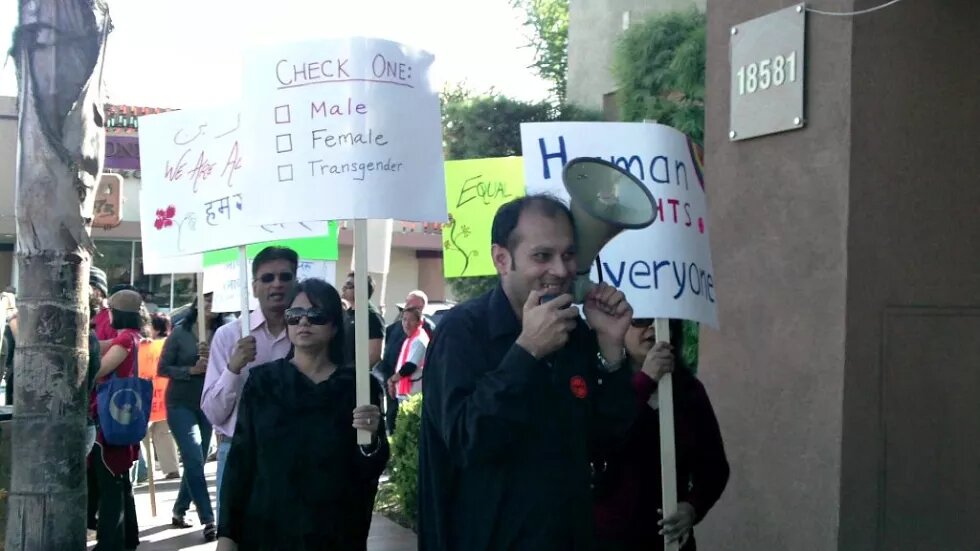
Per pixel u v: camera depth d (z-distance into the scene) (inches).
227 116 189.9
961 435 178.5
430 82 150.4
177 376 288.0
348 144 144.3
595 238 103.1
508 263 104.5
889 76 174.9
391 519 305.6
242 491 140.9
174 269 252.5
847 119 172.6
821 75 178.4
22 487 161.6
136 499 352.2
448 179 265.0
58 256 161.2
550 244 100.3
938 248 178.2
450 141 554.9
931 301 177.5
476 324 104.5
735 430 193.9
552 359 101.7
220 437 196.5
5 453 227.0
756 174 193.2
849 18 172.6
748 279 193.5
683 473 139.3
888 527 173.0
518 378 93.9
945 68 178.9
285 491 137.6
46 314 160.7
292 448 138.4
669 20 392.2
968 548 177.9
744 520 190.2
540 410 99.4
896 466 173.9
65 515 162.1
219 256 245.8
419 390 399.9
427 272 927.0
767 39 189.0
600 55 571.2
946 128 178.9
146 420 248.5
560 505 98.6
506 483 99.0
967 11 180.2
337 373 145.1
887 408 173.5
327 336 145.8
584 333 105.6
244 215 148.1
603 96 567.2
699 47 366.3
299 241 239.3
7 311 308.2
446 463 104.1
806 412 177.9
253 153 148.1
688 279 129.6
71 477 162.9
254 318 195.3
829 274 174.7
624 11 552.1
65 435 162.1
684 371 138.6
